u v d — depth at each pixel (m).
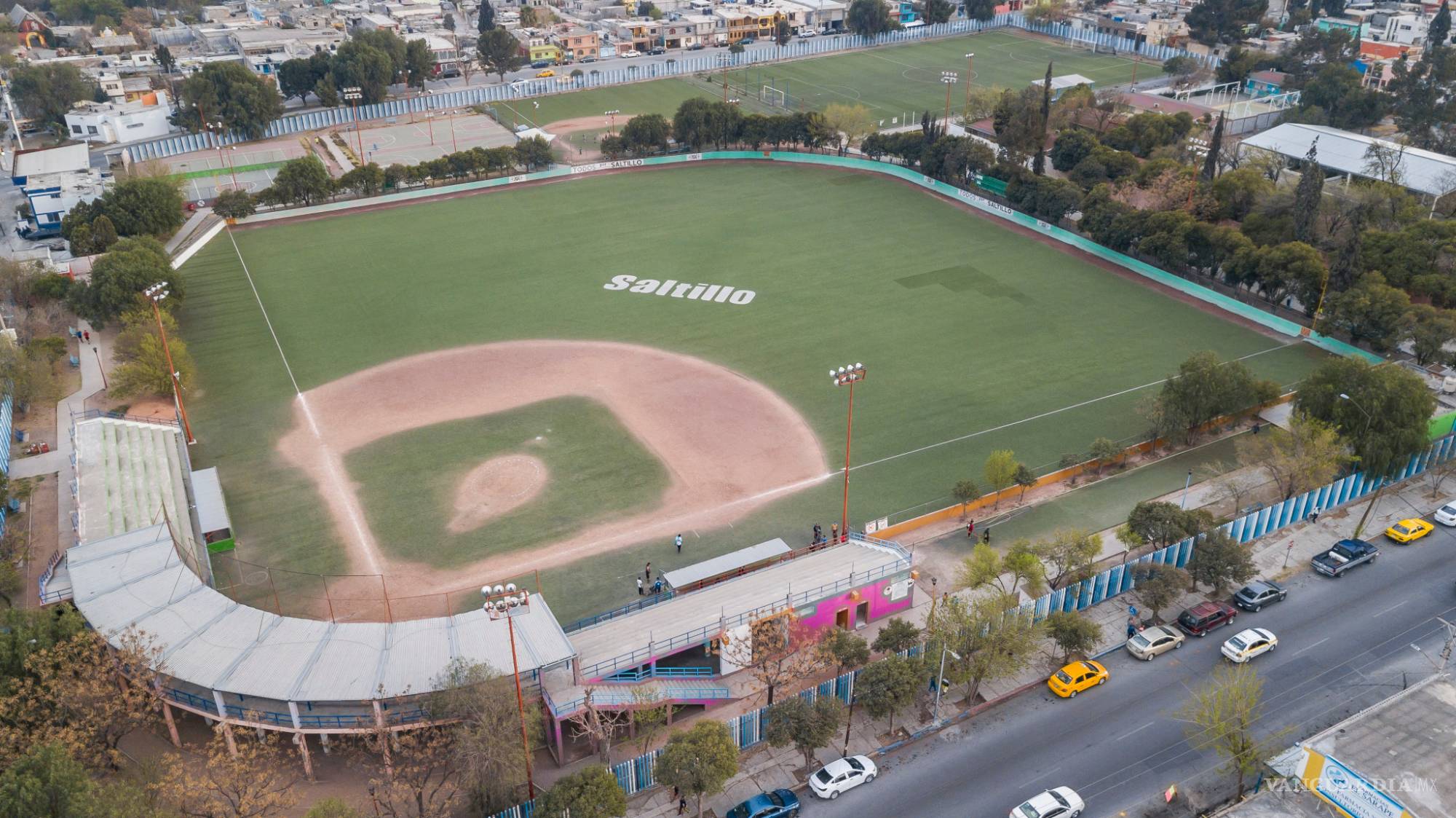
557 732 63.25
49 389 111.88
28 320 124.12
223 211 166.38
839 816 60.53
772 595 74.62
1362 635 75.00
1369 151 168.88
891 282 141.88
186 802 58.19
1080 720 67.88
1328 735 58.16
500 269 148.50
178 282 129.00
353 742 63.72
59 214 166.62
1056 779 63.03
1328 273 122.25
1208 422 104.00
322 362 120.38
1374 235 128.88
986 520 90.00
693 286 141.12
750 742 66.31
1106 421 105.50
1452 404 103.62
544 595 80.69
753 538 87.81
